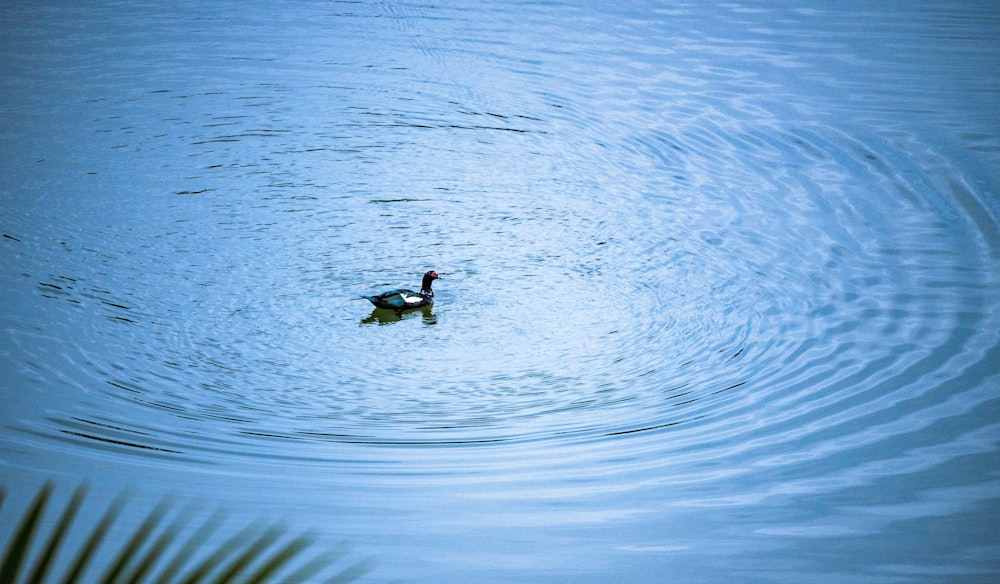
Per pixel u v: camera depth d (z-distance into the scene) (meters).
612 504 13.79
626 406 18.06
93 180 28.05
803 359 19.91
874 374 19.11
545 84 35.75
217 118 32.44
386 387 18.94
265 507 13.26
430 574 11.52
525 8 44.19
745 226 26.45
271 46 38.78
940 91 34.72
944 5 45.28
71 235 24.91
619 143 31.44
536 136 31.86
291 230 25.84
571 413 17.78
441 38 40.16
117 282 22.75
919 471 15.12
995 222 26.39
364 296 22.58
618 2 45.28
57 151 29.72
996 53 38.62
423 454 15.77
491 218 26.88
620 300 22.91
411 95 34.62
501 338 21.23
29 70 35.56
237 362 19.70
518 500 13.81
